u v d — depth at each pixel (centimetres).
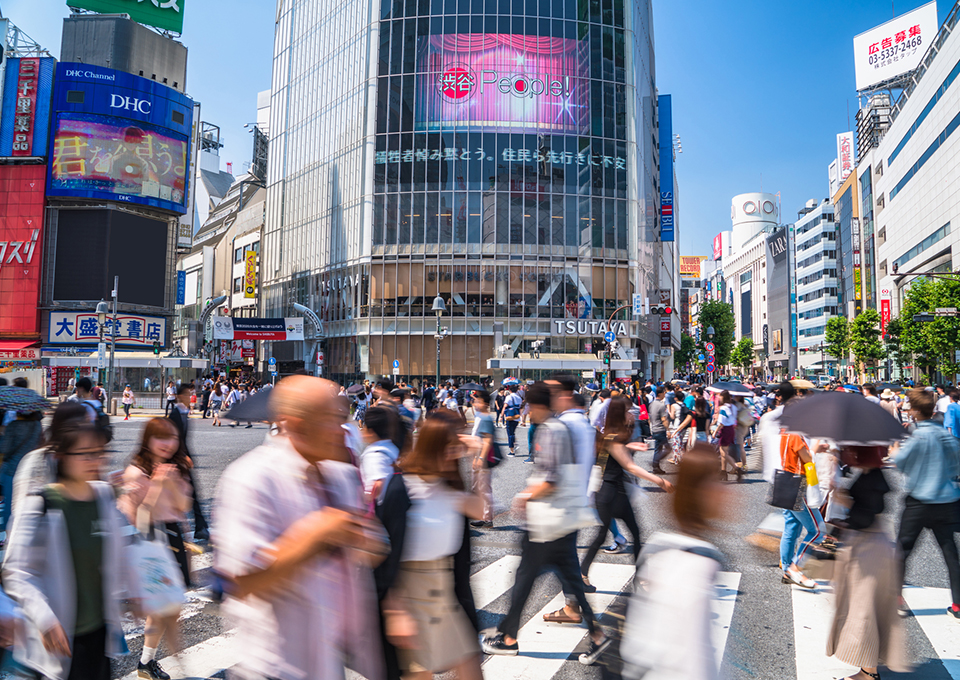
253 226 6669
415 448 349
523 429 2655
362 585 254
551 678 418
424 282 4469
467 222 4459
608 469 582
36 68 4500
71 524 299
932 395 548
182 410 733
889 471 1380
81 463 302
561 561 454
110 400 3238
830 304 10144
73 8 4775
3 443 715
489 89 4488
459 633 341
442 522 340
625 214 4584
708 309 8594
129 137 4572
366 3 4769
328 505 233
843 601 415
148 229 4712
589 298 4462
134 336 4584
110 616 311
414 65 4562
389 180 4562
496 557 712
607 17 4616
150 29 4862
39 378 3047
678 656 221
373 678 253
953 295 3881
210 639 476
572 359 4197
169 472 422
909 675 426
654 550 242
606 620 262
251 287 5928
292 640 217
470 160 4478
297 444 231
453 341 4419
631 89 4650
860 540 413
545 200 4475
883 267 7269
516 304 4419
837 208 9769
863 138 8312
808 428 459
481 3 4519
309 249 5309
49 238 4503
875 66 8044
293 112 5738
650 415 1273
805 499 614
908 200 6141
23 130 4484
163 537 410
